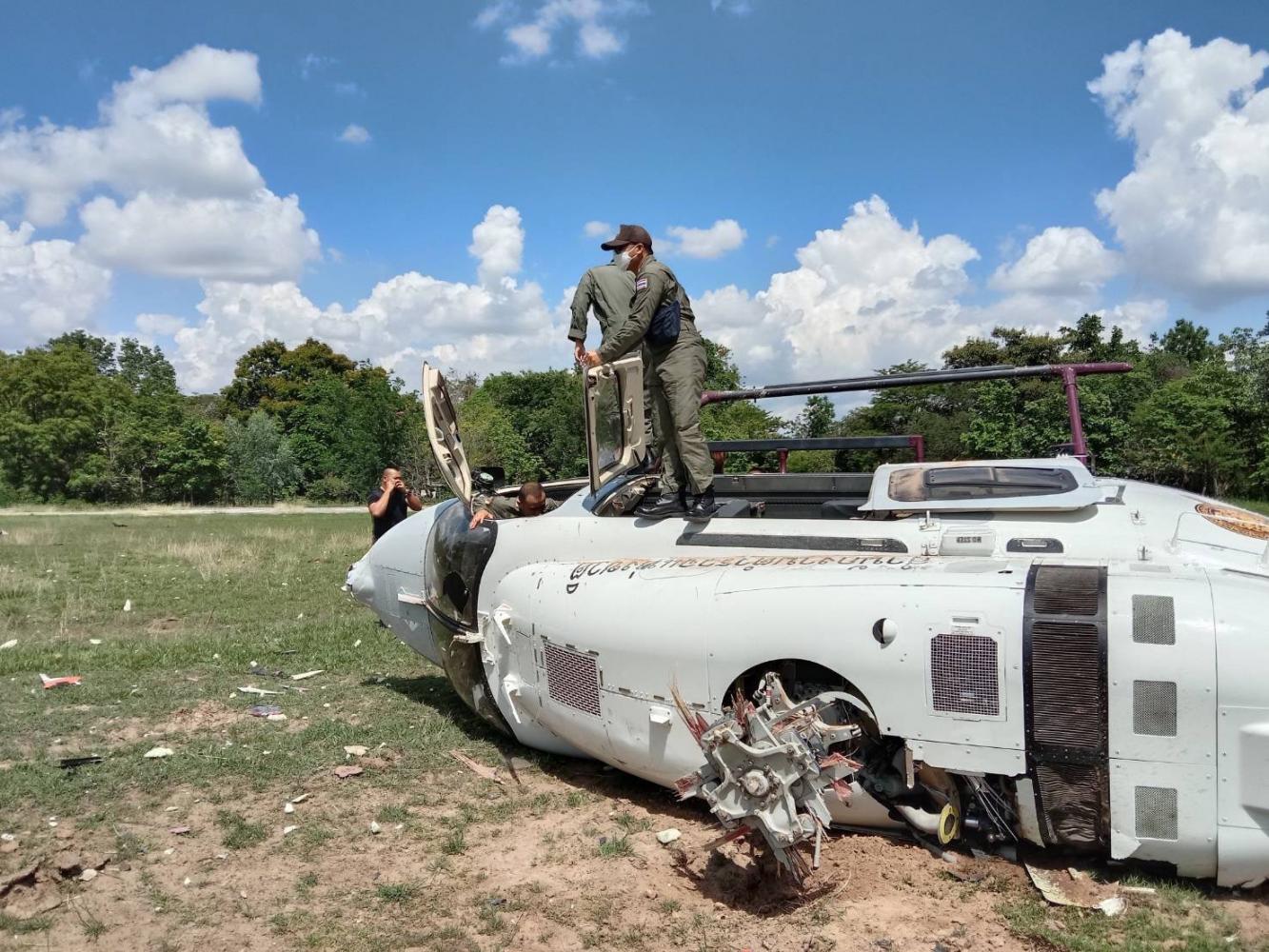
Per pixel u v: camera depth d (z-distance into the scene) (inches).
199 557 614.2
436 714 243.6
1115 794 136.3
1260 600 135.1
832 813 160.6
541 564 199.6
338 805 183.0
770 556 177.3
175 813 177.2
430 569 234.8
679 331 199.5
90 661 298.8
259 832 169.2
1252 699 129.3
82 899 144.4
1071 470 182.4
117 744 213.9
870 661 146.0
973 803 153.3
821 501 226.8
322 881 152.3
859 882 147.9
